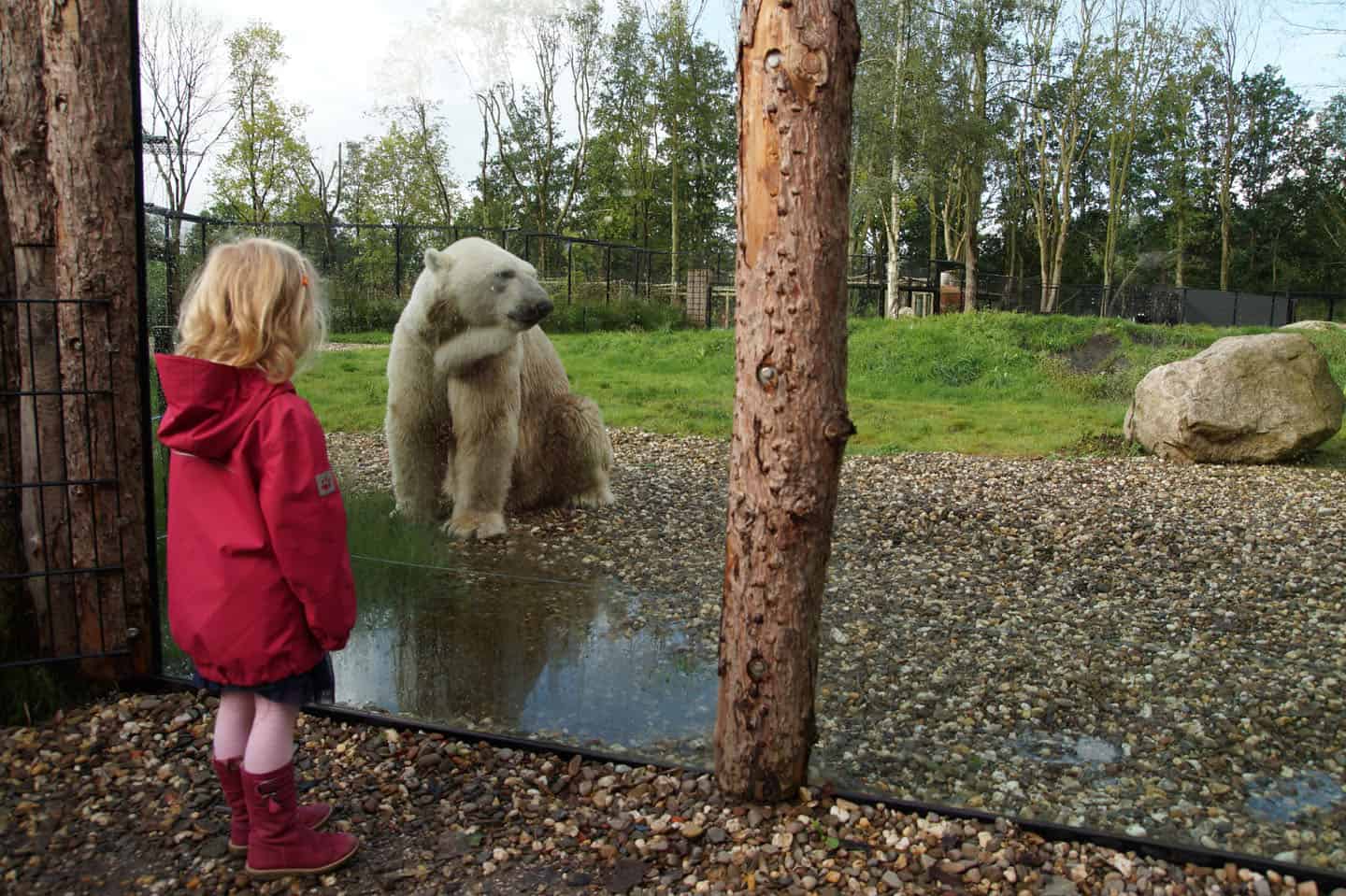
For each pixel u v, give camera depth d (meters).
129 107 2.90
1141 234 45.25
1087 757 2.91
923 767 2.82
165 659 3.49
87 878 2.15
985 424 10.66
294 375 2.09
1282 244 45.28
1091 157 43.44
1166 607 4.48
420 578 4.68
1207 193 44.69
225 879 2.16
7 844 2.27
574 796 2.57
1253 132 45.81
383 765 2.72
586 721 3.10
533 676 3.50
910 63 25.17
